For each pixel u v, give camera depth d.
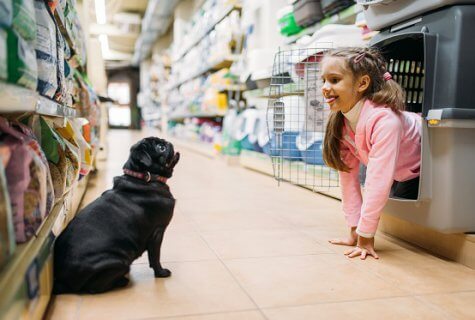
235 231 1.98
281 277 1.39
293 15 3.63
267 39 4.41
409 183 1.77
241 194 3.01
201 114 6.78
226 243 1.78
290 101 2.71
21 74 0.91
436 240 1.66
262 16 4.53
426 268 1.49
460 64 1.41
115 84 19.36
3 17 0.81
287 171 3.40
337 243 1.77
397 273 1.44
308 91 2.36
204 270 1.45
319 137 2.87
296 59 2.82
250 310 1.15
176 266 1.49
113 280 1.25
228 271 1.44
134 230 1.26
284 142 3.07
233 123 5.05
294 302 1.20
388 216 1.94
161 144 1.34
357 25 2.61
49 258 1.10
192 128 7.89
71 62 2.51
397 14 1.66
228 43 5.27
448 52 1.43
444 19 1.46
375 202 1.54
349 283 1.35
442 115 1.42
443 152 1.48
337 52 1.55
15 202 0.92
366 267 1.50
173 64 10.33
